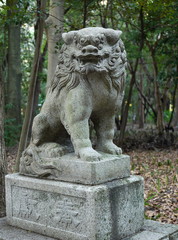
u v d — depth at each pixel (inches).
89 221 100.4
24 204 120.4
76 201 104.6
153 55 424.2
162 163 301.7
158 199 196.2
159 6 295.1
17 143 412.5
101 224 101.3
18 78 453.7
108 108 115.0
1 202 151.9
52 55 248.7
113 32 105.7
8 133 401.4
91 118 120.2
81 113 107.5
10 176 124.4
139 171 268.1
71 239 106.0
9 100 448.5
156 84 457.1
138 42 404.2
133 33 378.6
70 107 108.1
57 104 115.5
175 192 208.7
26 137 206.8
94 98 109.2
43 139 121.6
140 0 275.7
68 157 111.3
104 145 118.4
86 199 101.0
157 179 228.5
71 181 107.7
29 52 526.3
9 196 125.0
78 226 104.2
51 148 116.0
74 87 108.3
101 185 103.3
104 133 119.6
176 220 163.6
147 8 301.9
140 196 117.6
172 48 430.0
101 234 101.2
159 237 110.6
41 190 114.5
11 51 446.6
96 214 99.8
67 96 110.2
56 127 120.1
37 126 119.6
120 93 113.8
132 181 113.8
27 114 208.1
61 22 255.0
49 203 112.5
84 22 284.7
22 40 502.6
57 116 117.4
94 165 102.8
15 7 204.4
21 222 121.2
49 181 112.6
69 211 106.4
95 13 397.7
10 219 125.1
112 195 105.2
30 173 120.3
